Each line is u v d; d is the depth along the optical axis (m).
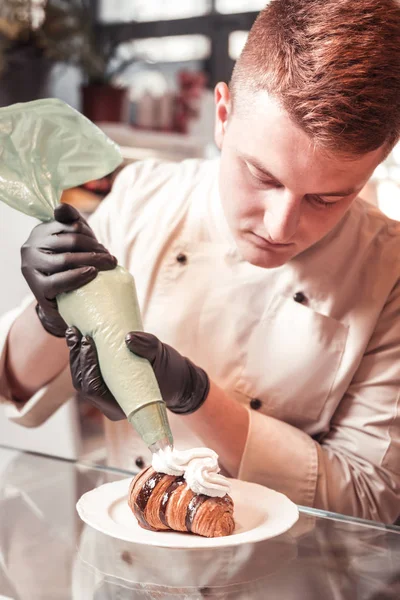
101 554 0.78
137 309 0.95
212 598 0.69
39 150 1.00
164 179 1.49
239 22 4.04
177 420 1.34
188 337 1.35
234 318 1.33
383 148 0.98
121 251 1.44
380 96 0.90
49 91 3.20
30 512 0.88
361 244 1.29
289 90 0.90
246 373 1.32
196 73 3.61
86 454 1.65
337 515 0.91
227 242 1.35
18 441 1.79
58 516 0.87
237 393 1.33
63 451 1.71
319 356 1.27
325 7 0.92
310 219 1.02
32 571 0.73
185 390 1.08
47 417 1.36
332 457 1.23
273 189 1.00
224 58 4.09
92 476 1.01
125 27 4.06
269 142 0.94
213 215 1.37
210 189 1.40
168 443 0.89
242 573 0.74
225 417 1.15
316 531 0.86
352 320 1.27
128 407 0.89
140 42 4.08
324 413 1.29
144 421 0.89
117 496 0.94
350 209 1.31
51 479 1.00
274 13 0.98
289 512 0.89
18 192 1.00
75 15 3.25
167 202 1.44
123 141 3.27
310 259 1.29
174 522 0.86
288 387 1.29
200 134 3.62
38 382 1.32
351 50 0.89
